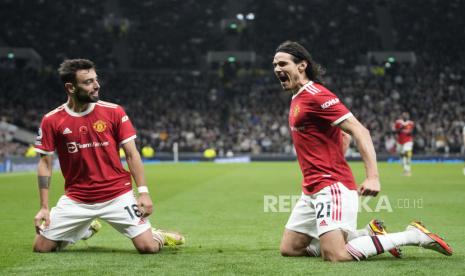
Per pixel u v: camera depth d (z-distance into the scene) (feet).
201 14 196.44
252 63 172.24
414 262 16.66
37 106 139.03
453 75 162.91
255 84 163.73
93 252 19.34
